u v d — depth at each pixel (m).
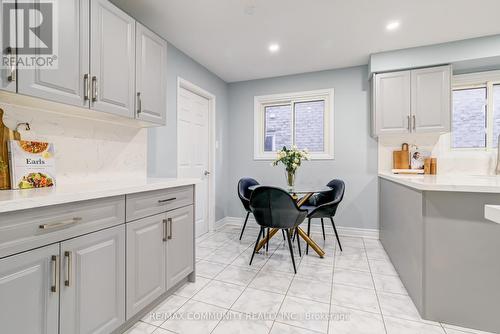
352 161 3.41
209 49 2.88
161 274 1.69
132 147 2.19
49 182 1.46
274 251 2.81
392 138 3.23
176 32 2.50
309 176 3.61
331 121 3.50
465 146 3.03
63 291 1.10
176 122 2.83
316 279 2.12
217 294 1.88
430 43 2.72
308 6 2.08
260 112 3.97
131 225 1.45
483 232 1.45
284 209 2.20
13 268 0.93
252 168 3.96
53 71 1.29
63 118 1.64
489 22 2.31
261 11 2.15
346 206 3.44
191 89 3.16
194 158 3.30
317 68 3.46
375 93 3.01
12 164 1.31
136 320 1.54
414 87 2.86
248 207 2.99
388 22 2.32
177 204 1.86
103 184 1.58
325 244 3.06
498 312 1.42
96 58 1.51
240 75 3.73
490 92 2.90
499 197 1.42
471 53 2.62
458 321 1.51
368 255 2.69
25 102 1.35
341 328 1.50
